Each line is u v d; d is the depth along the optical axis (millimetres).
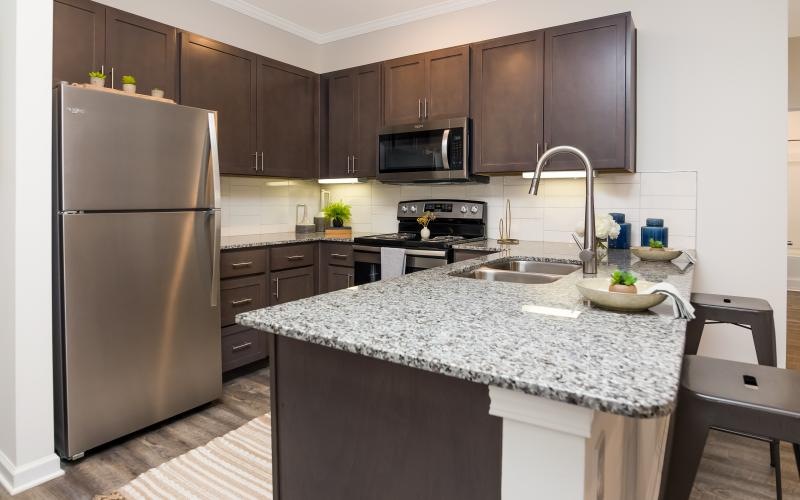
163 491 1903
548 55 2980
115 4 2980
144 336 2334
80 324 2102
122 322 2246
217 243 2592
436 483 1008
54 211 2072
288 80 3736
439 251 3172
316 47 4410
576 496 786
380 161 3633
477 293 1460
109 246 2180
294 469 1232
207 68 3158
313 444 1193
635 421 1414
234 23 3691
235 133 3338
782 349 2734
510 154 3131
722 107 2811
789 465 2127
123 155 2203
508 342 945
